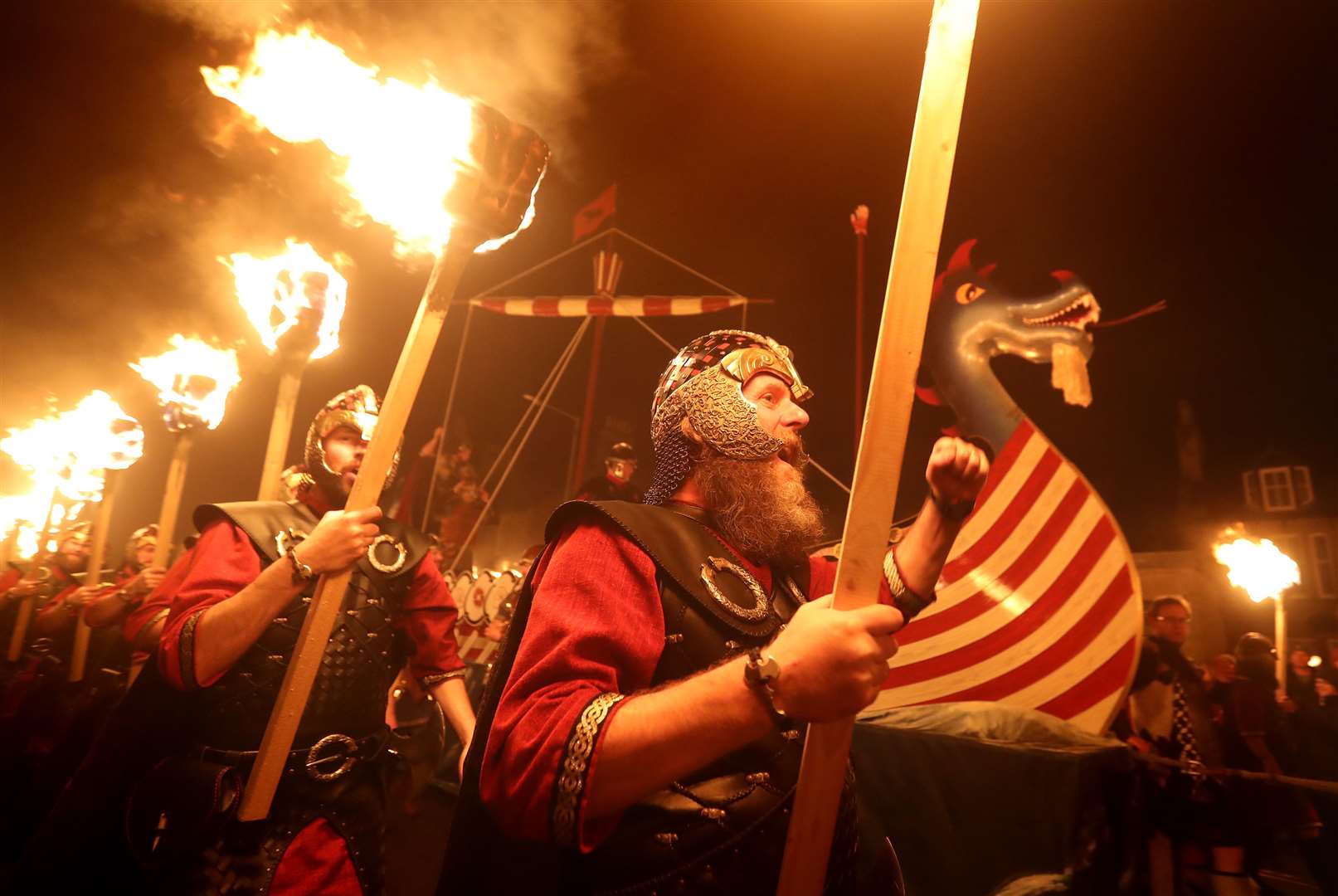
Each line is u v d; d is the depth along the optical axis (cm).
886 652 89
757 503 133
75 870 193
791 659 87
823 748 92
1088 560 299
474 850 123
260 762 169
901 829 283
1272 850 377
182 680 178
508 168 159
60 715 415
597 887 108
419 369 175
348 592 210
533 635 108
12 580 504
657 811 108
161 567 311
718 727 88
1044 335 365
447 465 804
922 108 98
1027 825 249
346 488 231
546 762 93
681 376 144
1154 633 398
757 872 107
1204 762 375
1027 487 325
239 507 214
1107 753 255
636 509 125
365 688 204
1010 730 278
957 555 333
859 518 94
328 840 187
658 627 114
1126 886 246
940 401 383
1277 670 688
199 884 170
